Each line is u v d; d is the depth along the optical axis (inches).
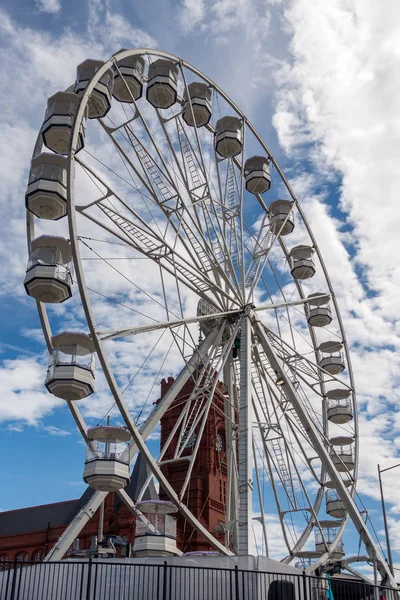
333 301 2362.2
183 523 2669.8
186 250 1791.3
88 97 1549.0
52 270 1534.2
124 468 1473.9
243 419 1637.6
